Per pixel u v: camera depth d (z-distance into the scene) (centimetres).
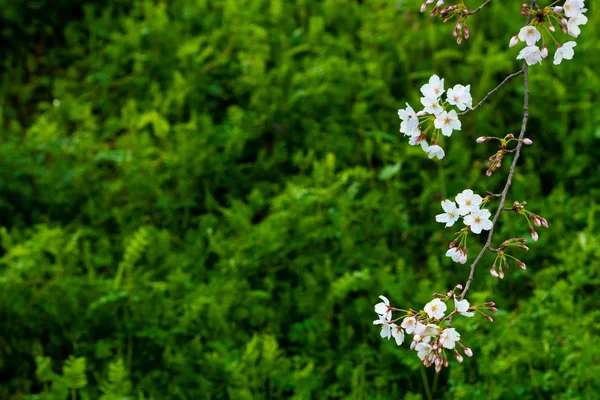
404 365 324
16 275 333
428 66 437
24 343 332
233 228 363
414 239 366
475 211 243
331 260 348
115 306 331
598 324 326
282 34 450
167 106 412
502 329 320
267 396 322
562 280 330
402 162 393
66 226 378
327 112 410
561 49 242
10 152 387
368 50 445
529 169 389
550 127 407
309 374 316
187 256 354
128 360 327
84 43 480
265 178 396
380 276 331
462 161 384
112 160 393
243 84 423
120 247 359
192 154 385
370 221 362
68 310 331
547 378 313
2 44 477
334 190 360
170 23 461
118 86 444
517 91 418
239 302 335
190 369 322
